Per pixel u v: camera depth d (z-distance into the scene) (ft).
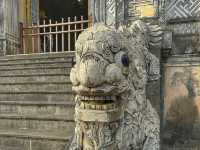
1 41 26.45
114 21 18.24
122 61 9.17
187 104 15.84
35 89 18.52
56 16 49.11
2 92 18.43
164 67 16.24
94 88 8.66
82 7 50.55
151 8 17.15
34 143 13.09
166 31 15.93
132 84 10.06
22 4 29.99
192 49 15.85
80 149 9.45
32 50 30.32
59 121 14.34
